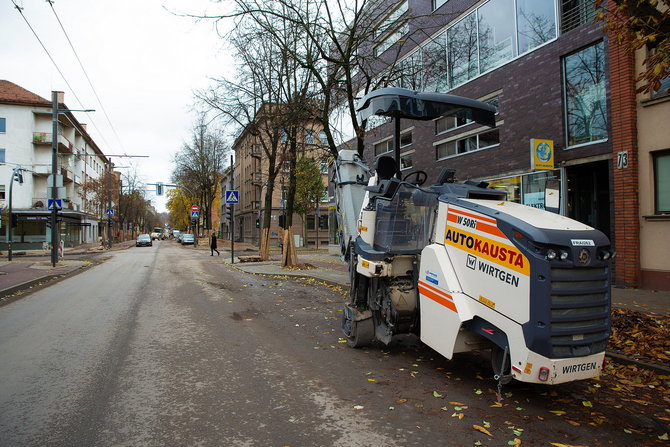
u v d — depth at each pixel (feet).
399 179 19.58
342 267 59.16
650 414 12.60
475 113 19.63
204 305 31.24
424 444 10.75
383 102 18.48
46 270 56.65
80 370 16.60
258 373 16.29
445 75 51.01
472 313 13.39
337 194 25.52
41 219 129.90
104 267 65.82
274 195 139.85
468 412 12.66
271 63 54.08
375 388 14.67
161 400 13.65
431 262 15.03
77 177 162.50
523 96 40.75
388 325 17.52
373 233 18.63
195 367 16.99
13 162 129.90
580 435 11.26
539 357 11.43
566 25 36.76
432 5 53.67
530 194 40.09
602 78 33.60
